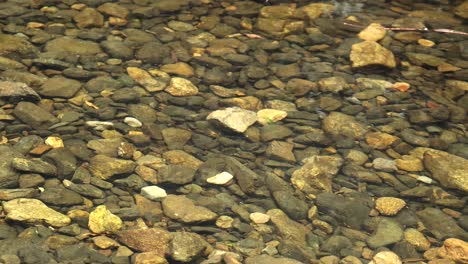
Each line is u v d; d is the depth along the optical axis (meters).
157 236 3.72
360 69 5.75
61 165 4.22
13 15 5.97
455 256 3.85
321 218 4.09
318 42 6.14
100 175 4.21
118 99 5.01
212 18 6.39
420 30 6.54
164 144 4.60
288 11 6.63
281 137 4.80
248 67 5.63
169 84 5.26
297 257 3.75
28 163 4.14
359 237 3.97
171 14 6.37
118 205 4.00
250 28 6.28
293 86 5.44
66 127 4.62
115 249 3.66
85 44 5.65
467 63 6.03
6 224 3.71
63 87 5.03
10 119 4.61
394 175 4.54
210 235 3.87
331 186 4.38
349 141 4.84
